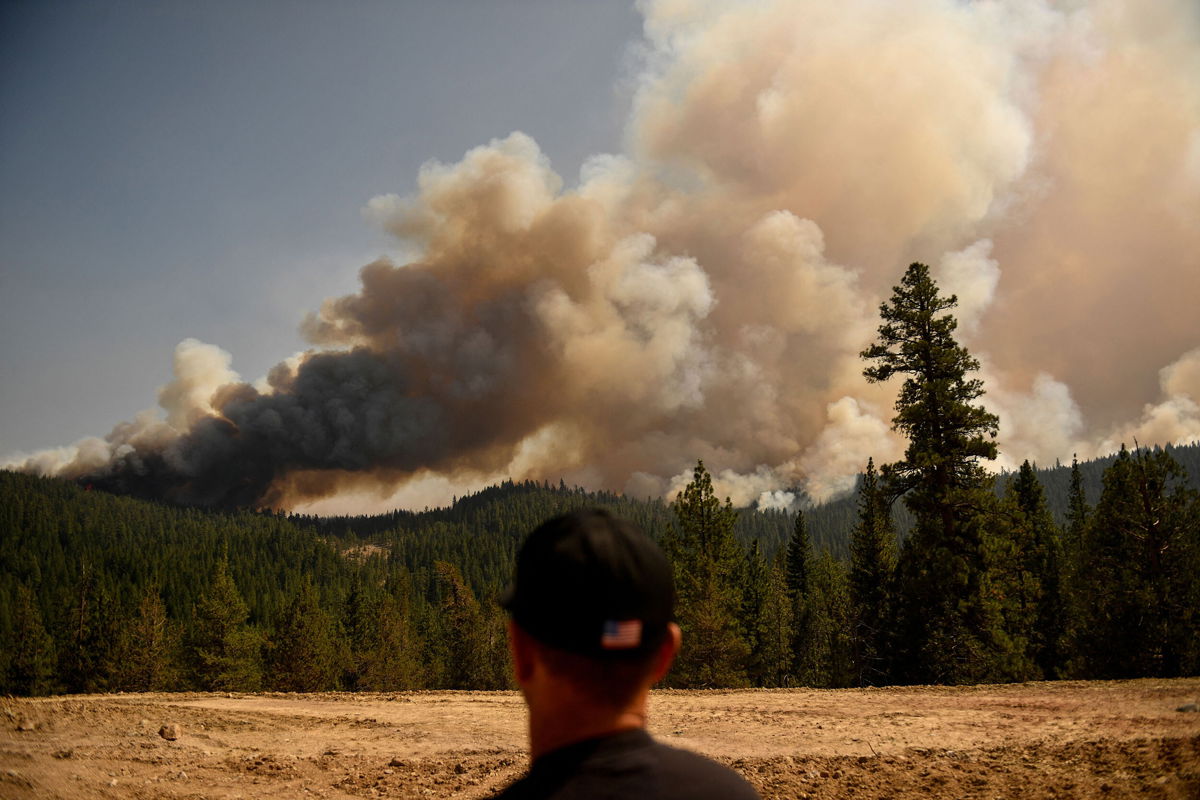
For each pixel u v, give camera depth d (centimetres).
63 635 6912
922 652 2903
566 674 114
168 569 15938
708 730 1238
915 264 3105
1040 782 859
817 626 6800
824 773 965
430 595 19712
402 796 969
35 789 927
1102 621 2606
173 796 950
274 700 1655
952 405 2875
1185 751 852
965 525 2866
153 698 1616
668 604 119
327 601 14862
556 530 120
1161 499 2561
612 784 110
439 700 1662
